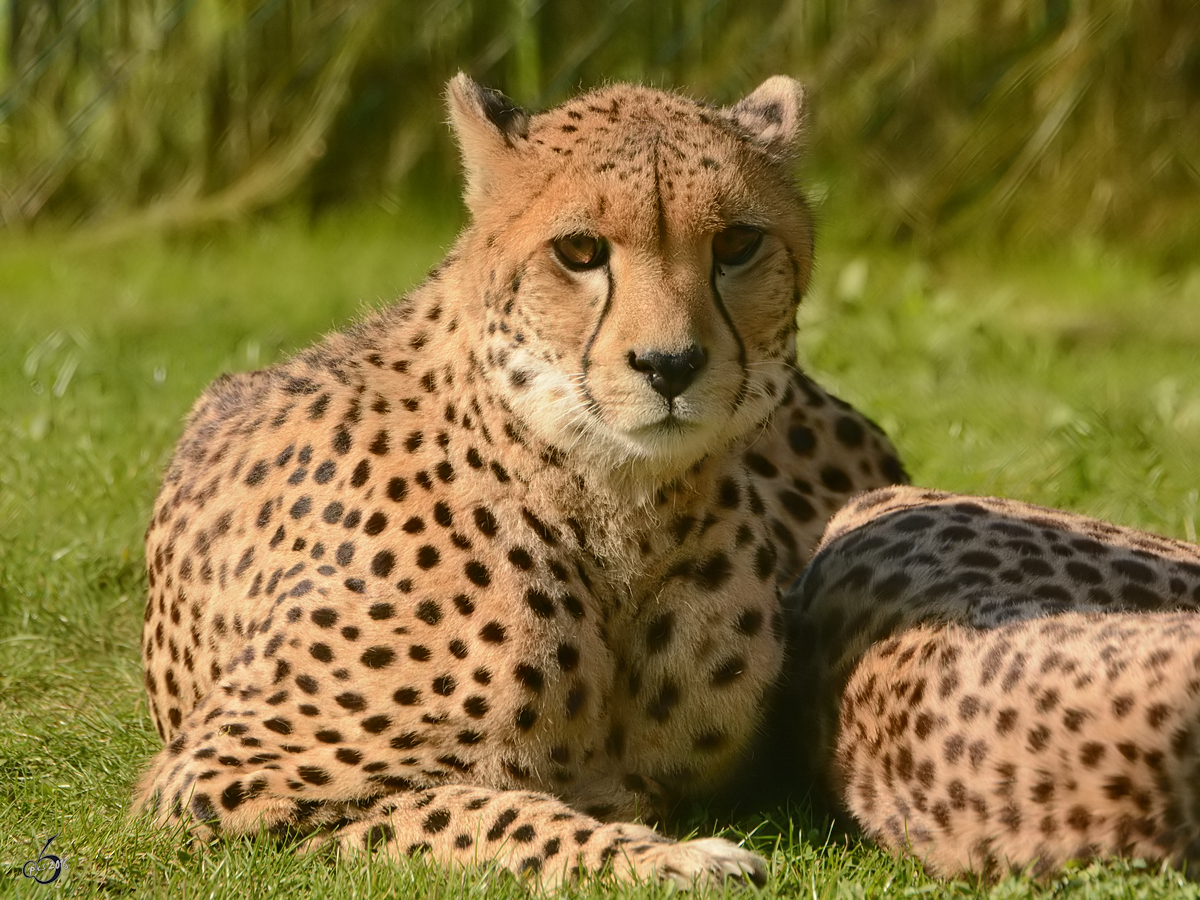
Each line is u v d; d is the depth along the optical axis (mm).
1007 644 8484
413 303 9945
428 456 9102
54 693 11617
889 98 31672
